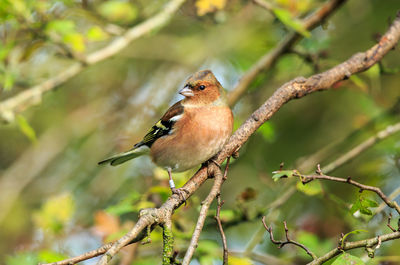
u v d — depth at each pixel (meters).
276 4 11.17
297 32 10.64
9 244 14.53
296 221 12.02
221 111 9.11
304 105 15.04
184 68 15.45
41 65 14.89
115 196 14.57
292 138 14.73
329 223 11.07
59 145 16.02
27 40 10.95
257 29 14.65
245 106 13.35
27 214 15.35
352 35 14.51
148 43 15.77
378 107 12.32
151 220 6.24
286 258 10.49
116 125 15.94
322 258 6.36
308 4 11.18
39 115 16.42
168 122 9.32
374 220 9.80
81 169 15.73
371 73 10.20
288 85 8.05
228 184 14.23
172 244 6.27
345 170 13.05
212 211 9.98
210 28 15.17
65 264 5.73
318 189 8.89
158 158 9.53
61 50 11.95
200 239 9.68
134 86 16.61
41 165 15.64
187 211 10.00
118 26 12.02
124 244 5.84
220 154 7.93
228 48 14.84
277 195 11.57
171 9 11.53
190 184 7.43
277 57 11.05
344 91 14.45
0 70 10.29
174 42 15.82
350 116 14.59
